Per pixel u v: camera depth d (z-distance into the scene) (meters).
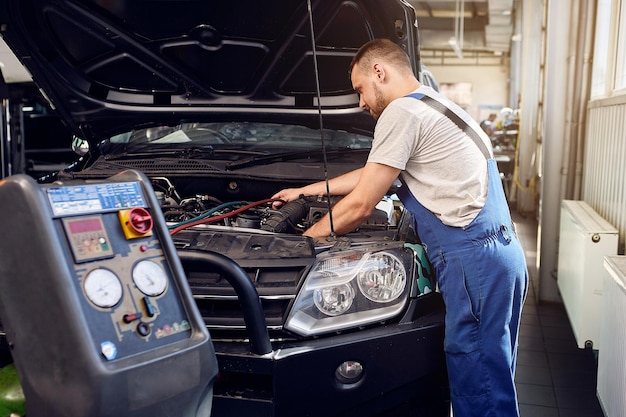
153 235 1.58
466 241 2.05
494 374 2.06
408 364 2.03
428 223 2.12
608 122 3.83
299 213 2.47
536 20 9.59
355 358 1.96
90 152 3.18
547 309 4.76
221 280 2.03
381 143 2.11
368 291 2.06
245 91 2.96
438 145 2.09
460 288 2.05
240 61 2.87
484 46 20.12
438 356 2.08
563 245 4.36
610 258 2.65
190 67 2.91
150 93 3.02
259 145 3.10
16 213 1.37
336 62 2.85
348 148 2.99
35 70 2.79
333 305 2.02
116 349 1.38
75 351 1.33
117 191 1.54
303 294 2.00
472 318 2.04
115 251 1.47
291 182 2.74
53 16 2.64
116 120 3.07
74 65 2.84
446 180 2.09
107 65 2.89
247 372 1.90
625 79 3.68
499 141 11.44
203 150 2.98
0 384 1.73
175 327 1.52
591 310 3.28
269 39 2.78
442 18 20.09
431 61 25.69
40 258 1.35
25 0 2.54
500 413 2.07
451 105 2.17
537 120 9.43
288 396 1.90
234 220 2.61
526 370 3.54
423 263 2.21
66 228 1.40
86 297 1.38
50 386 1.38
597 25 4.53
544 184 4.87
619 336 2.38
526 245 7.29
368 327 2.03
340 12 2.61
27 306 1.39
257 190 2.80
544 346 3.95
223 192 2.82
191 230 2.28
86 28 2.70
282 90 2.98
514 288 2.11
